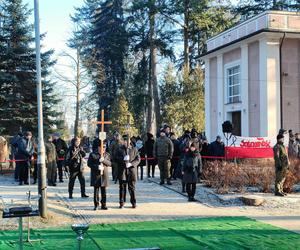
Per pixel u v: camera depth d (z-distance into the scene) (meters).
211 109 35.75
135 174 13.48
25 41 28.38
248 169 16.81
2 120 27.64
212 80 35.75
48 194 15.44
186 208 13.46
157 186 17.81
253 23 29.86
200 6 39.06
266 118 27.94
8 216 7.76
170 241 9.45
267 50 28.08
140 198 15.12
